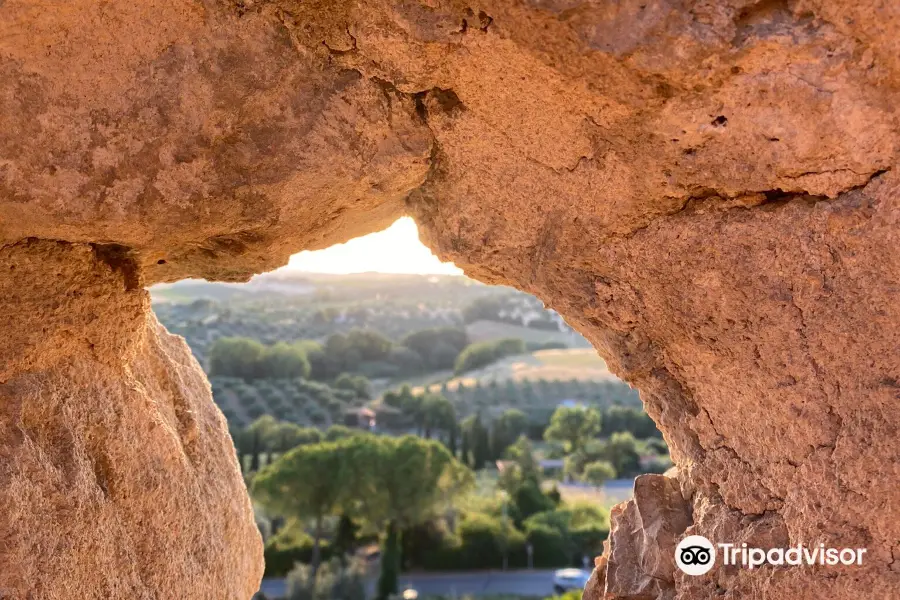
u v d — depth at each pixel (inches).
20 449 71.0
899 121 58.2
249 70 65.7
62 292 75.8
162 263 92.3
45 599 70.4
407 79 70.7
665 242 72.6
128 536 83.3
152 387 96.5
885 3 53.7
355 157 73.7
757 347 70.7
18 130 62.0
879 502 63.3
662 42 58.2
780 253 66.2
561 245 78.8
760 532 73.6
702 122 63.6
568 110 68.7
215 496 101.4
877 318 62.4
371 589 565.0
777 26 57.2
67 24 59.7
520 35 62.8
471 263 86.4
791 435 70.3
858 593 64.7
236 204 70.7
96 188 64.9
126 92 63.2
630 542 90.8
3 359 72.6
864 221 61.1
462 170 79.1
